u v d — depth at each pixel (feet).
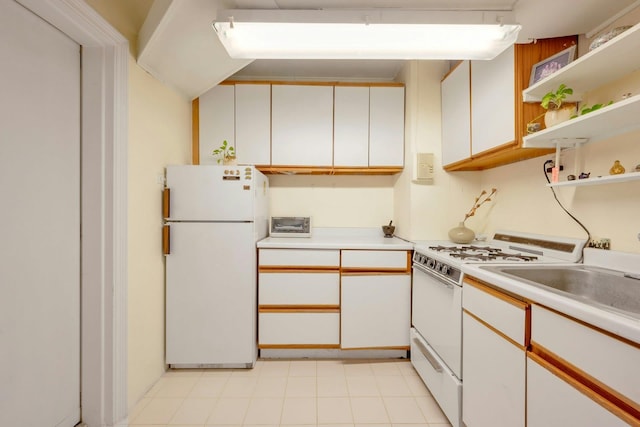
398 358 7.12
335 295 6.95
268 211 8.78
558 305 2.77
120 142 4.81
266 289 6.90
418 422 4.94
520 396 3.28
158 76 6.00
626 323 2.19
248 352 6.45
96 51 4.63
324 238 8.32
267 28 4.48
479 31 4.46
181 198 6.30
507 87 4.98
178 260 6.30
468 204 7.57
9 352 3.61
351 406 5.33
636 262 3.77
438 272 5.40
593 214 4.47
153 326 5.91
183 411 5.18
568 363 2.72
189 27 5.11
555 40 4.81
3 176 3.51
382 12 4.30
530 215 5.81
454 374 4.76
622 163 4.02
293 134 7.94
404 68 8.13
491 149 5.40
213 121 7.85
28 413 3.85
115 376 4.79
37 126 3.92
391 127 8.03
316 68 8.65
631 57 3.51
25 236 3.78
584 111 4.01
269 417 5.04
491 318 3.81
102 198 4.67
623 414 2.20
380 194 9.14
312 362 6.92
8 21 3.53
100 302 4.68
